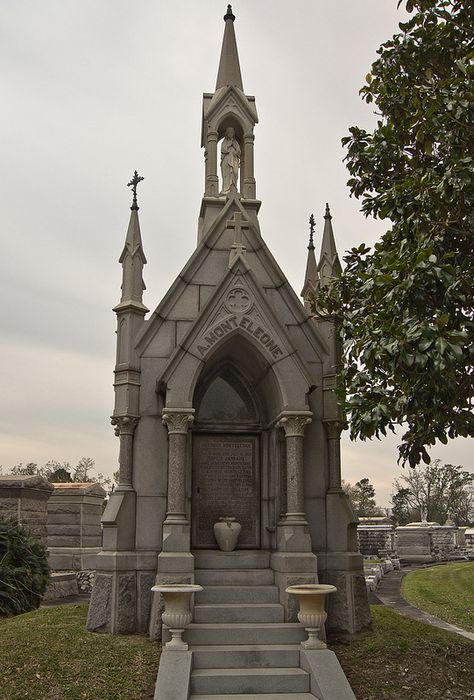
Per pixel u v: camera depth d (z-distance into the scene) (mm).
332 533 12875
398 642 11672
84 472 73562
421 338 8742
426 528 45594
